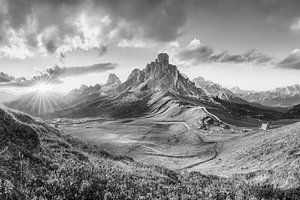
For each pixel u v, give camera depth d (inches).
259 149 3115.2
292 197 1174.3
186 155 4891.7
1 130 908.6
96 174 768.3
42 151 935.0
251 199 925.2
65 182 614.2
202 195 839.1
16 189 491.8
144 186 792.3
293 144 2664.9
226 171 2822.3
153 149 5556.1
